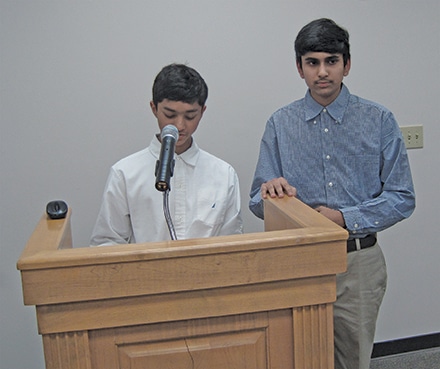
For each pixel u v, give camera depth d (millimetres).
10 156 1832
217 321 831
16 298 1913
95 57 1827
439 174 2176
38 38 1780
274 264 813
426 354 2277
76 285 766
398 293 2238
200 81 1259
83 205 1909
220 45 1905
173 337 824
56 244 838
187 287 793
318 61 1354
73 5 1784
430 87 2104
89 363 805
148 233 1333
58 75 1814
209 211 1341
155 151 1345
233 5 1889
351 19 1990
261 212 1452
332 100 1442
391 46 2039
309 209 1024
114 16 1816
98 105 1857
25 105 1812
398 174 1422
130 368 821
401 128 2105
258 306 830
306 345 862
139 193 1327
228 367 849
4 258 1883
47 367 796
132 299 792
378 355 2273
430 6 2039
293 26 1945
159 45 1862
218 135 1963
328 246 825
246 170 2004
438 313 2291
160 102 1242
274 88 1974
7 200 1854
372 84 2057
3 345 1938
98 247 800
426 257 2232
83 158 1880
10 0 1743
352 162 1453
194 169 1361
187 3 1857
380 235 2174
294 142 1485
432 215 2203
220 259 794
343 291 1466
